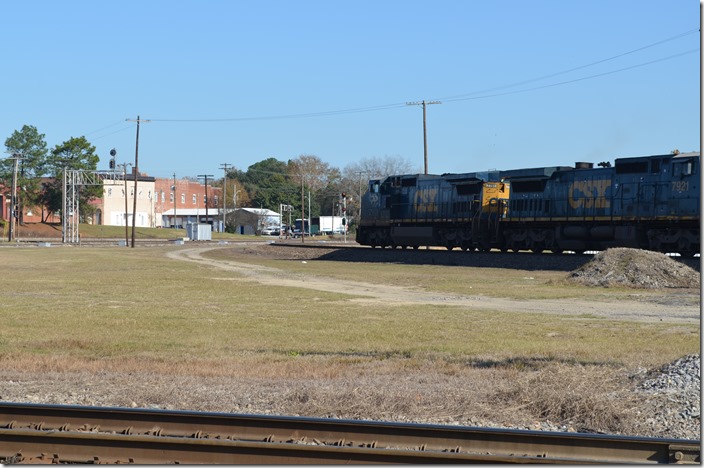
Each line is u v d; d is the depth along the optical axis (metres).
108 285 40.41
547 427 12.09
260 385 14.84
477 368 16.77
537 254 50.53
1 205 128.62
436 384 14.97
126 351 19.52
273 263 59.66
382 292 36.62
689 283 36.88
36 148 130.25
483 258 52.41
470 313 28.23
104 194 144.50
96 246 92.69
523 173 55.06
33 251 78.06
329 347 20.28
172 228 153.88
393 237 66.31
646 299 32.53
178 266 56.50
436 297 34.12
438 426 10.09
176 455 9.47
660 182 45.47
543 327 24.23
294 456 9.28
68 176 102.56
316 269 52.19
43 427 10.70
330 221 157.50
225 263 60.09
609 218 48.41
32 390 14.38
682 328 23.91
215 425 10.47
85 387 14.67
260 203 180.62
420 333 22.92
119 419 10.69
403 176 66.56
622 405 12.80
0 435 9.73
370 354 19.11
